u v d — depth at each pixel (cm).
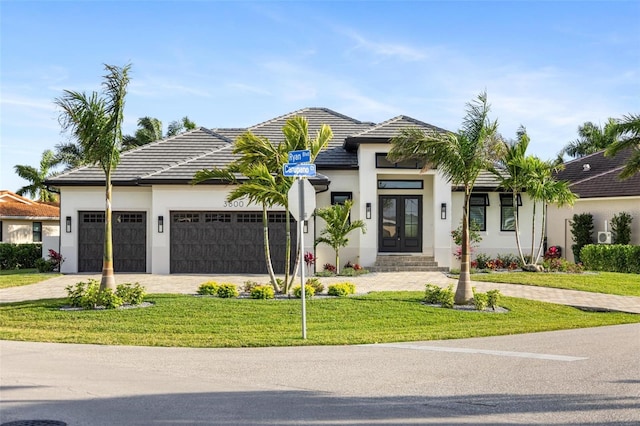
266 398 734
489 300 1577
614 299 1811
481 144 1579
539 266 2444
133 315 1409
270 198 1669
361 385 804
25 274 2403
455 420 644
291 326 1331
